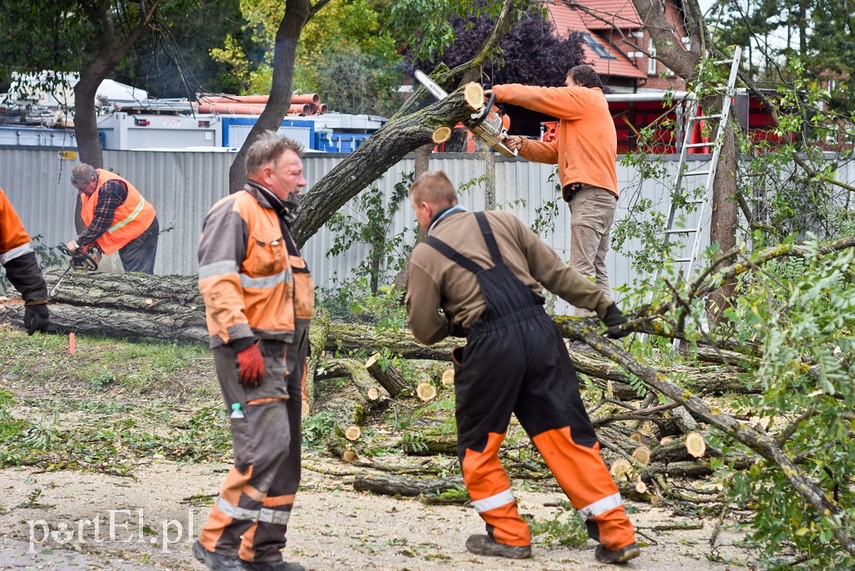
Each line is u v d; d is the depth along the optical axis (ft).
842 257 20.21
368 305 39.83
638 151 60.49
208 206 81.82
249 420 20.57
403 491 31.14
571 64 147.95
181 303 58.44
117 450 36.81
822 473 23.53
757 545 25.54
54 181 85.71
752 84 58.65
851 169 65.51
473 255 23.61
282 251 21.13
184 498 29.45
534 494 32.12
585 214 42.57
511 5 48.34
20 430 37.99
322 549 24.13
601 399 37.32
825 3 158.51
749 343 23.27
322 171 76.79
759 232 23.17
